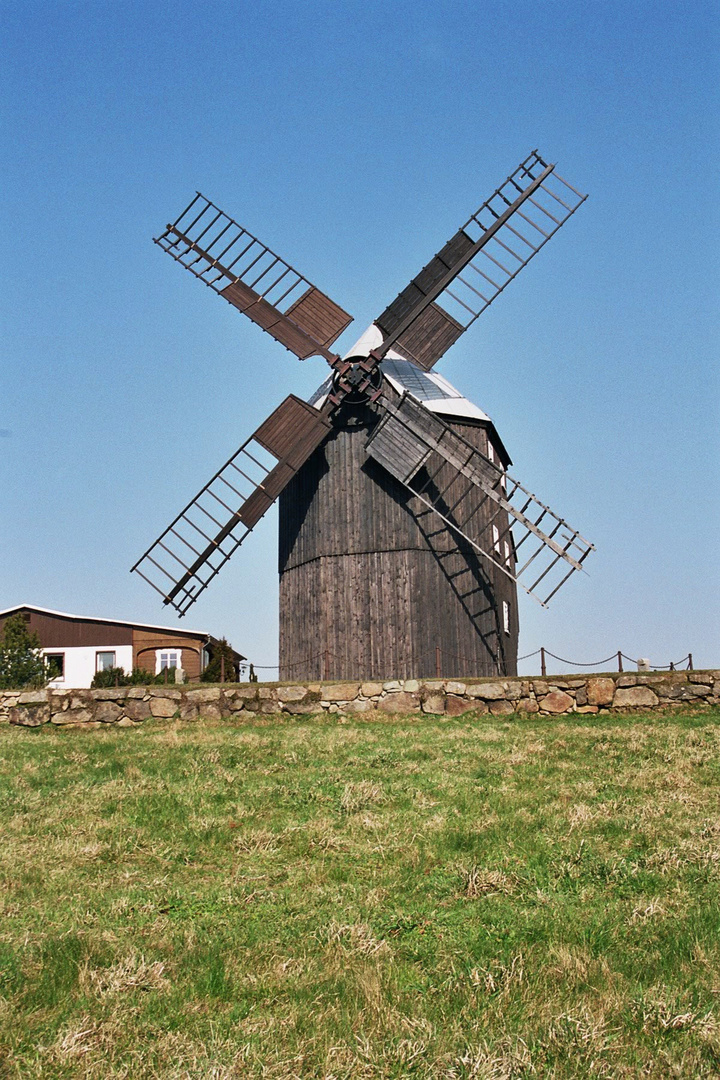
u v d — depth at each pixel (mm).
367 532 30734
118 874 12398
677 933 9844
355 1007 8711
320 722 25062
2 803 15984
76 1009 8719
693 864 11898
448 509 31156
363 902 11242
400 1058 7789
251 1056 7898
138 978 9242
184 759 19422
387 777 17328
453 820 14297
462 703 24953
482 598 31484
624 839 13047
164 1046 8062
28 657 45906
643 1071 7566
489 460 31109
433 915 10828
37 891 11750
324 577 30922
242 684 26312
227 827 14344
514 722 23844
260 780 17500
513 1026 8266
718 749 18797
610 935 9953
